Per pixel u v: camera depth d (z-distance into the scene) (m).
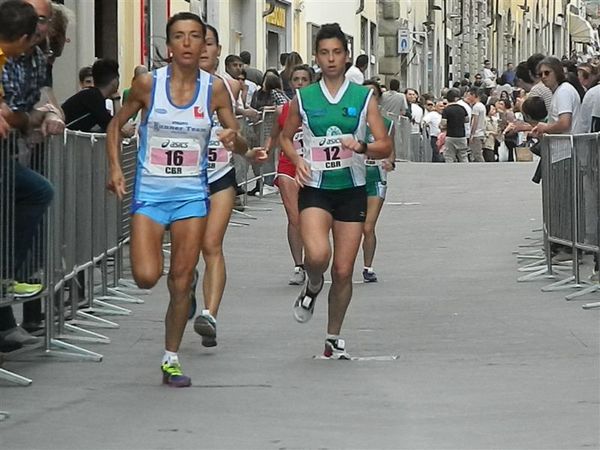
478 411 13.07
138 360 15.87
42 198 14.60
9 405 13.40
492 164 47.53
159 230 14.20
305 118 15.21
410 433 12.19
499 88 68.31
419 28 80.94
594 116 23.25
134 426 12.48
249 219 31.09
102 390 14.13
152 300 20.28
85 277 19.14
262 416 12.88
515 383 14.38
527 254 25.14
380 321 18.64
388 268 24.05
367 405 13.36
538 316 18.81
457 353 16.23
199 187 14.30
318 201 15.34
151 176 14.16
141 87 14.15
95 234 19.02
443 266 24.17
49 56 15.98
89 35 32.09
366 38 70.31
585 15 161.38
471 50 101.31
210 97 14.23
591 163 20.39
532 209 32.59
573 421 12.57
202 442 11.87
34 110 14.95
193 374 14.95
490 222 30.23
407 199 35.47
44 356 15.84
